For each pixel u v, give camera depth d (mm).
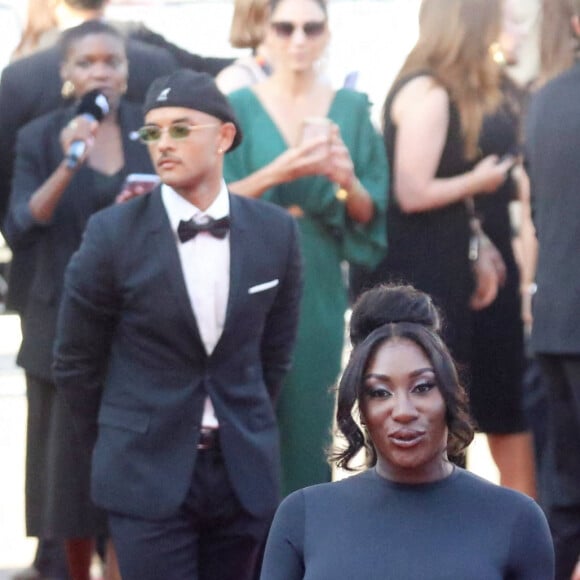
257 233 7926
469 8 10016
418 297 5438
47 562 10438
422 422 5219
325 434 9711
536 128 9102
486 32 10016
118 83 9445
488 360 10422
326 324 9695
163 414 7715
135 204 7840
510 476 10727
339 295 9805
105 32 9453
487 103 10062
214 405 7781
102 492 7793
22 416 15656
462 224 10164
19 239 9352
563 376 9250
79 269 7754
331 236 9734
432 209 10055
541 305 9102
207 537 7977
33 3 11305
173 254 7707
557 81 9062
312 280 9656
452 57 10016
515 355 10492
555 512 9438
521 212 10555
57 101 9898
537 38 11484
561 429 9352
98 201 9383
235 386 7887
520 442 10672
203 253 7766
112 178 9430
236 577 8062
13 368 18281
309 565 5254
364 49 16641
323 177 9594
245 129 9750
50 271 9383
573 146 8883
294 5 9719
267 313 8016
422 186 9977
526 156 9305
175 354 7754
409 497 5277
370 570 5160
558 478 9430
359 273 10273
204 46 17438
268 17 9844
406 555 5172
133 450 7734
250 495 7852
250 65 10719
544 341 9070
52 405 9469
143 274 7680
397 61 16562
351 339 5488
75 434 9289
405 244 10125
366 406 5281
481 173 10062
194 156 7734
